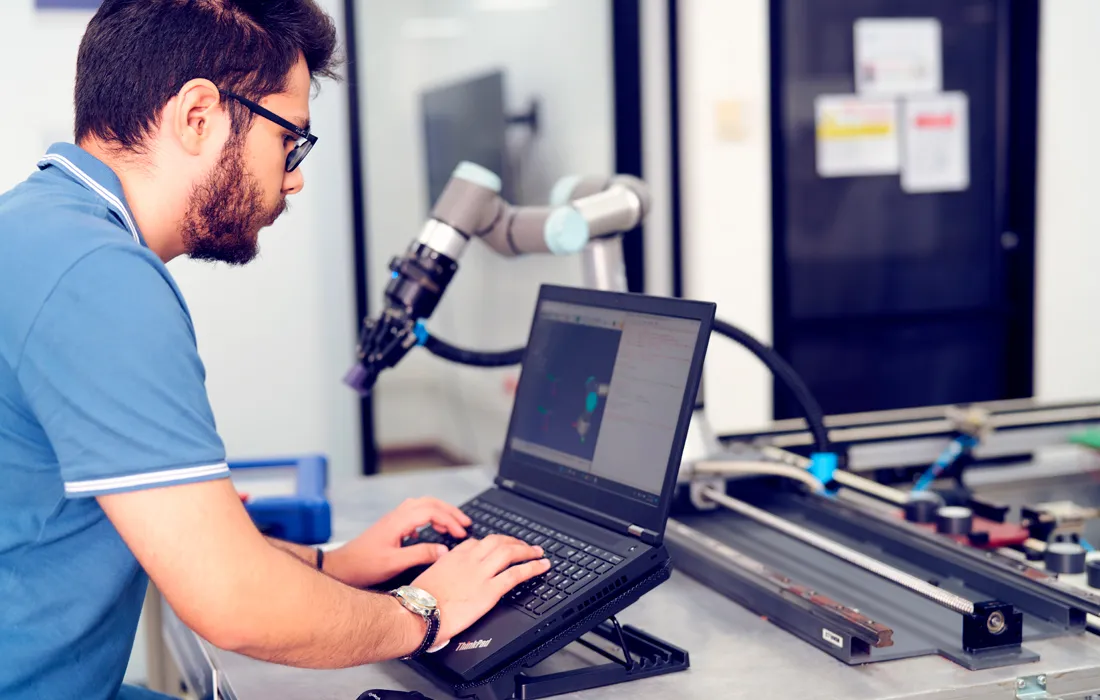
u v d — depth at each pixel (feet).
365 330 5.07
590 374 4.09
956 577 4.20
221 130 3.31
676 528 4.74
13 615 3.09
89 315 2.81
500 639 3.34
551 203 5.35
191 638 4.44
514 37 13.29
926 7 11.75
